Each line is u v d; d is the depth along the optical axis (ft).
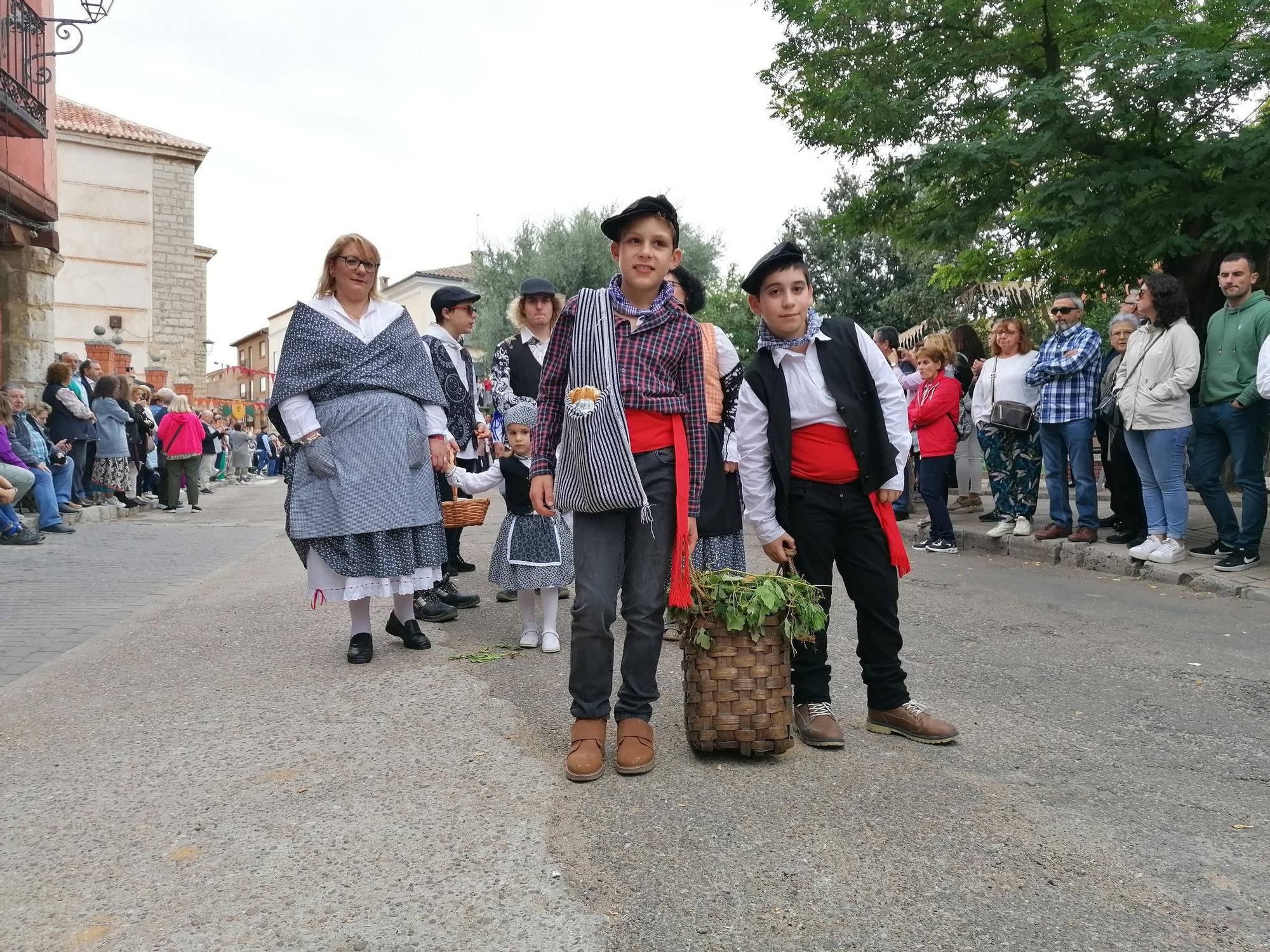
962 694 13.37
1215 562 22.49
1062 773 10.40
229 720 12.48
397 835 8.88
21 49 41.57
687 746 11.32
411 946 7.06
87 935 7.27
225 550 31.12
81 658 16.11
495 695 13.39
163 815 9.46
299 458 15.39
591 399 10.44
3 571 26.07
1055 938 7.11
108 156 107.86
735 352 15.83
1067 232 29.53
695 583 10.50
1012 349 27.43
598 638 10.55
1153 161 29.40
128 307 109.40
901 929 7.23
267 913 7.55
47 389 40.19
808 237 98.68
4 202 42.45
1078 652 15.71
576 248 108.78
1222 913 7.48
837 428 11.19
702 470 10.69
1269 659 15.16
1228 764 10.69
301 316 15.43
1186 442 23.17
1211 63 27.32
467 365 22.25
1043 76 35.24
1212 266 34.27
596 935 7.16
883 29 37.99
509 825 9.06
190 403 96.43
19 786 10.28
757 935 7.15
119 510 43.73
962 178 34.53
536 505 10.91
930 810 9.35
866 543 11.37
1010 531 27.96
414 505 15.46
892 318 95.09
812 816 9.21
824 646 11.57
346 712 12.69
